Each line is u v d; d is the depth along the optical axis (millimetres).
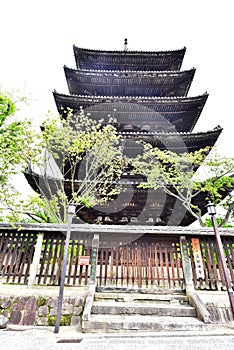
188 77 20188
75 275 8250
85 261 8328
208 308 7441
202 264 8523
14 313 7289
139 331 6102
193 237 8945
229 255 8688
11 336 5574
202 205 17625
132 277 8344
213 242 8898
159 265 8820
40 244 8648
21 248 8633
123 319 6469
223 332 6016
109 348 4609
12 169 12273
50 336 5688
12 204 9547
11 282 8180
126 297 7801
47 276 8234
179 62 22562
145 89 21094
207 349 4531
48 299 7539
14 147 12727
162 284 8344
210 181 16000
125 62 22375
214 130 16484
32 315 7254
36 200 12797
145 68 22828
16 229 8781
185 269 8344
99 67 22859
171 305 7488
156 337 5582
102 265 8664
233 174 16250
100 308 7043
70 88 21078
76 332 6195
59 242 8859
